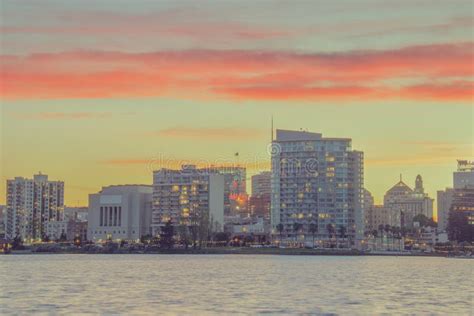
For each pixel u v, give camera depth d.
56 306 164.12
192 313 152.62
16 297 184.38
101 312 153.88
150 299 180.12
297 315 150.25
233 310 157.75
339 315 150.50
